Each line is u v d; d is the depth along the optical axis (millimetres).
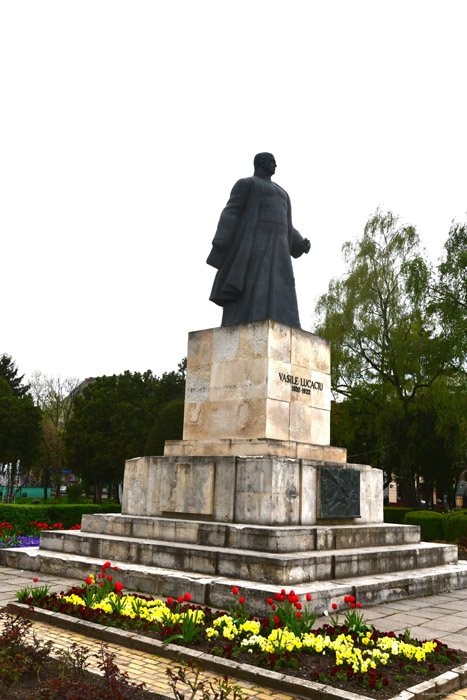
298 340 12172
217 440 11391
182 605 7539
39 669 5098
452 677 5543
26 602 7789
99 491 47500
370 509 12352
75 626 6883
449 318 27219
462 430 30188
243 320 12586
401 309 30047
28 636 6367
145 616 6996
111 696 4336
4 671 4613
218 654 5898
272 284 12781
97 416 46250
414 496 31328
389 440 32438
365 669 5449
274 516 9898
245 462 10336
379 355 30625
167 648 6020
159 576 9047
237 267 12742
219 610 8078
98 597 7656
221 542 9734
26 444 43438
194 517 10844
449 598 10078
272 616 6953
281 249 13203
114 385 50000
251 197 13328
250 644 6121
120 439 44406
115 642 6445
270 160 13836
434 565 11805
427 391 29875
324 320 31578
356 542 10805
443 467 41219
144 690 4879
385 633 6777
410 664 5840
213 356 12258
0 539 16438
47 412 59312
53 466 53594
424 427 34219
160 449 29969
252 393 11484
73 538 11375
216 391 12039
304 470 10648
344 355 30594
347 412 31344
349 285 30797
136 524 11031
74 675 4848
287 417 11625
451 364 28422
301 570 8664
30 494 63750
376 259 30688
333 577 9273
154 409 44750
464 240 27516
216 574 9070
